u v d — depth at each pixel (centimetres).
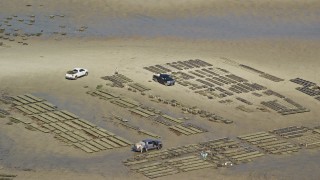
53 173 19738
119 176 19675
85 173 19788
